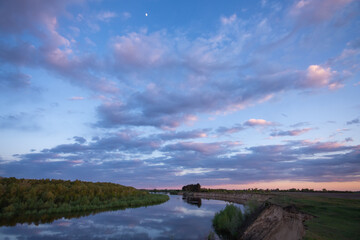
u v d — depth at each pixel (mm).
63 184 39406
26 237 14984
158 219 23156
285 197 24969
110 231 17000
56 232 16406
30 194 28016
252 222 12211
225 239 13438
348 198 23625
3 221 20109
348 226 11820
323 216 14211
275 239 10016
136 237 15242
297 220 11242
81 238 14906
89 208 29797
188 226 19141
